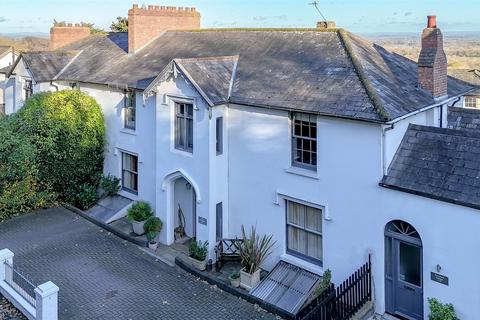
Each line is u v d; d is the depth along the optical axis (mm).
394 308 15234
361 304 15062
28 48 69188
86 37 33156
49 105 23875
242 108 18266
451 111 19062
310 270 17062
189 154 19250
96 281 17500
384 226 14867
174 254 19953
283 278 17125
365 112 14727
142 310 15688
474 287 13180
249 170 18438
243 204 18828
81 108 24250
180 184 21281
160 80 19578
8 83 33188
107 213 23812
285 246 17828
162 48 25391
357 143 15156
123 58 26219
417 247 14531
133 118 23797
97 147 24766
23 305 15039
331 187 16031
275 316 15500
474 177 13336
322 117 15922
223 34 23844
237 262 18938
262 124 17750
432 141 14812
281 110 17016
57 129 23500
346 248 15922
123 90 23766
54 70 27984
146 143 22688
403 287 14969
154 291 16922
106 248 20344
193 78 18391
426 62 17344
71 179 24484
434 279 13953
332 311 14211
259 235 18531
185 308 15891
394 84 16984
